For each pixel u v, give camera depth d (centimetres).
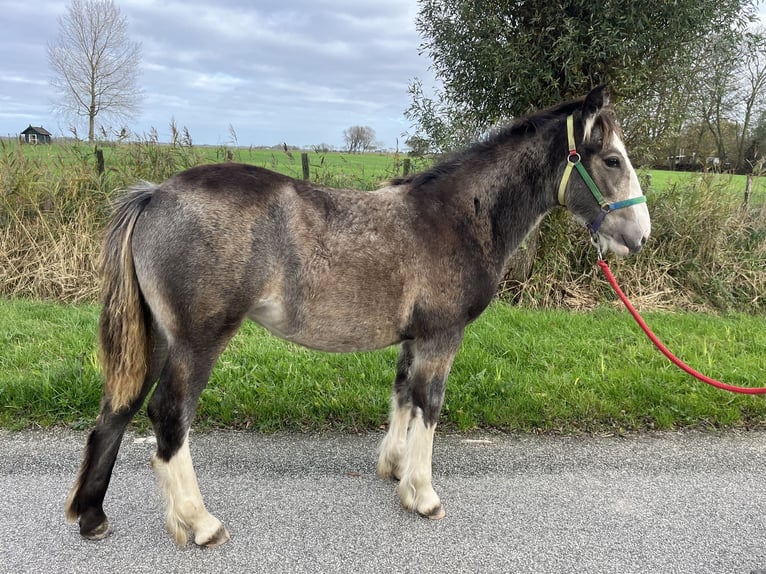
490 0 588
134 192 244
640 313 638
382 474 297
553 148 283
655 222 719
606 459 322
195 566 225
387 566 228
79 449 310
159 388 236
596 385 407
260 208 236
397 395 305
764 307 706
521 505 274
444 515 264
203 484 283
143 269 233
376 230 253
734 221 753
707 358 474
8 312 538
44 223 655
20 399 348
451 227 266
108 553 232
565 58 577
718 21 590
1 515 250
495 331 522
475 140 294
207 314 231
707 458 326
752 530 258
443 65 658
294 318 247
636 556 238
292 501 272
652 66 596
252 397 366
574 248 695
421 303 259
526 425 361
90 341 459
